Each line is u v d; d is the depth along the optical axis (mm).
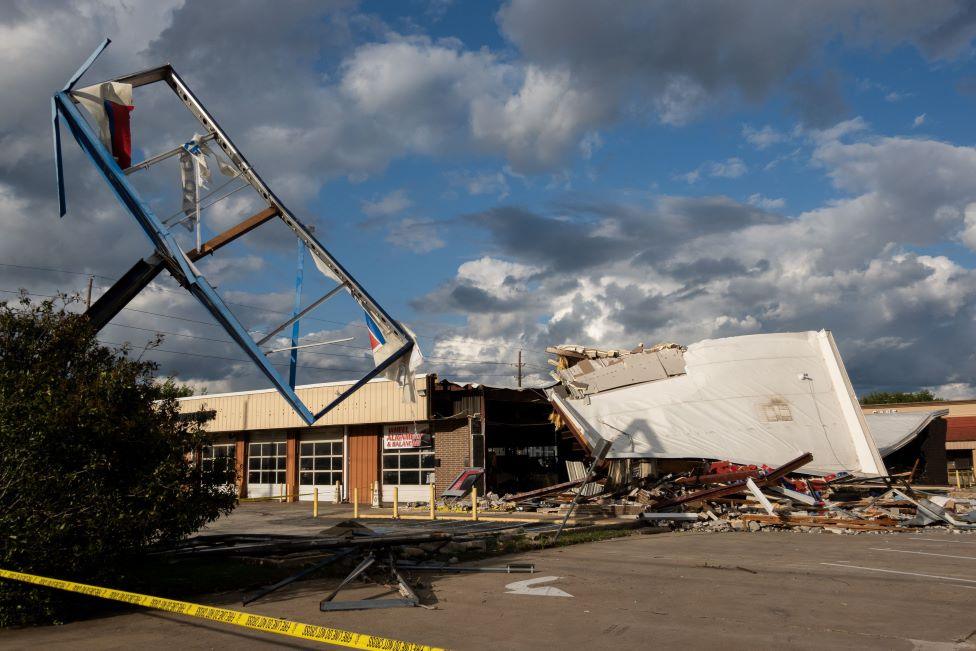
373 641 5227
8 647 6586
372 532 13016
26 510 7340
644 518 18078
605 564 11344
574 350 32875
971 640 6379
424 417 27578
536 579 9906
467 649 6262
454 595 8797
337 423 30422
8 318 8539
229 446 35344
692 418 26969
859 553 12445
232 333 11508
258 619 5703
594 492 24781
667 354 31250
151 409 9164
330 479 31328
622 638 6609
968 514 17500
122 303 12125
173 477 8531
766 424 26109
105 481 8008
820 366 27844
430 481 28094
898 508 19078
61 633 7145
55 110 11289
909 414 33000
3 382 7867
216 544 12188
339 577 10195
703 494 19609
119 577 8328
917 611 7594
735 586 9227
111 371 8586
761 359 28406
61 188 11477
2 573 7129
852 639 6461
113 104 11711
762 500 18750
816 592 8734
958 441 41688
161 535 8836
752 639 6504
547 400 30281
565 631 6902
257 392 33594
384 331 13227
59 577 7617
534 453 32406
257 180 12328
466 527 16734
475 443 27141
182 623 7523
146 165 11984
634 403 28594
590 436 26953
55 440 7605
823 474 23641
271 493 33344
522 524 17297
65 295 9258
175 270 12219
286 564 10773
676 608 7906
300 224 12656
